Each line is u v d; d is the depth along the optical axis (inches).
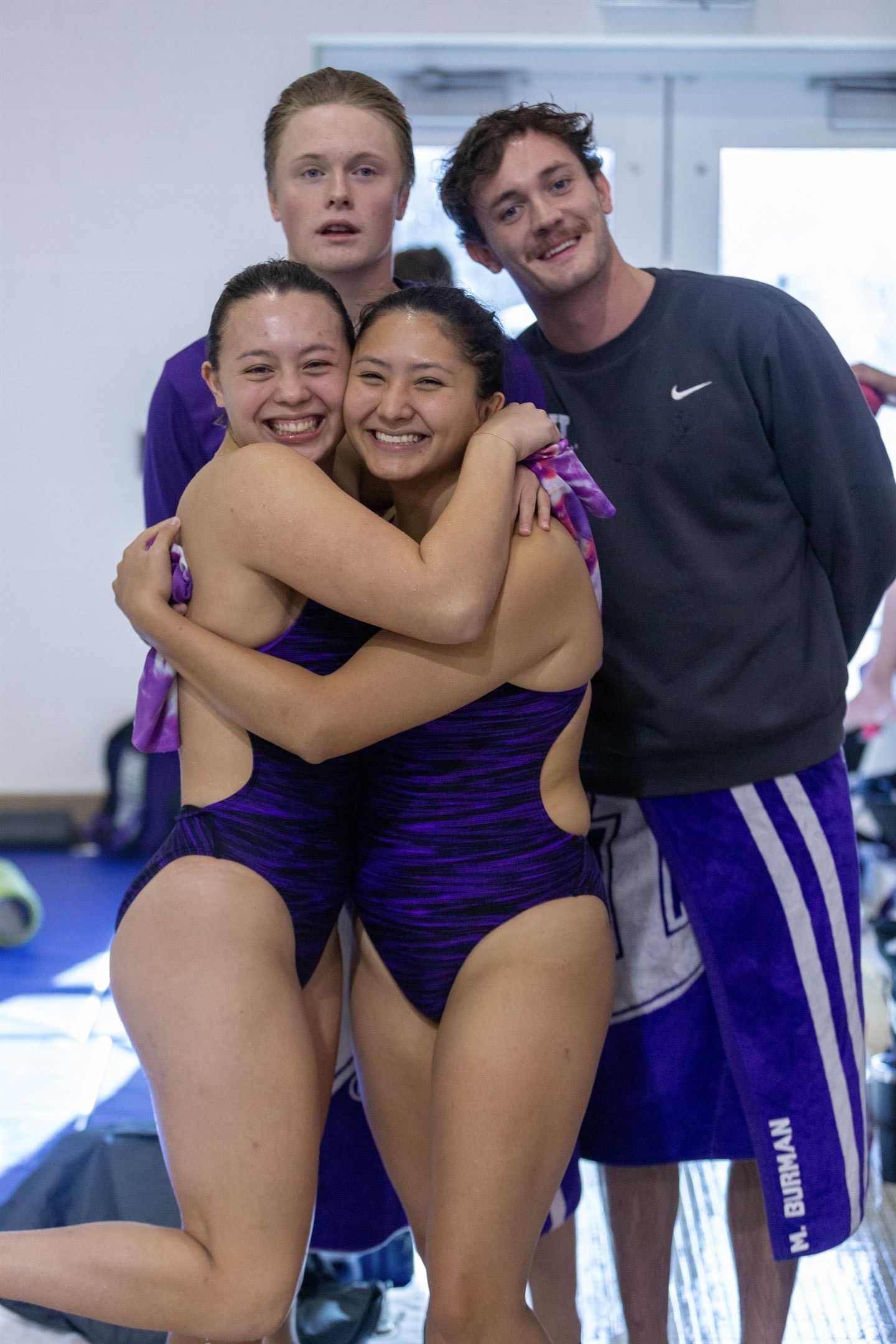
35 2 354.3
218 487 109.5
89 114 358.3
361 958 122.1
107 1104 203.2
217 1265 102.1
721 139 353.7
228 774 112.4
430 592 101.8
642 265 359.9
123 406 368.5
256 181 359.6
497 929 112.7
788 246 357.4
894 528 137.1
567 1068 107.0
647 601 136.4
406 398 107.3
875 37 340.5
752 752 136.3
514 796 113.9
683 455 134.5
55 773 379.6
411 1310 157.2
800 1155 133.9
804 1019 135.3
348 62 356.2
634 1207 143.8
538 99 354.3
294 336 108.2
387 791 116.3
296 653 111.6
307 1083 106.0
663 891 140.3
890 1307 154.9
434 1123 107.5
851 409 133.1
